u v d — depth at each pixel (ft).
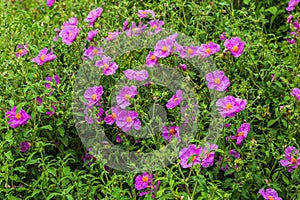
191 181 4.31
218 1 5.69
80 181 4.34
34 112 4.56
